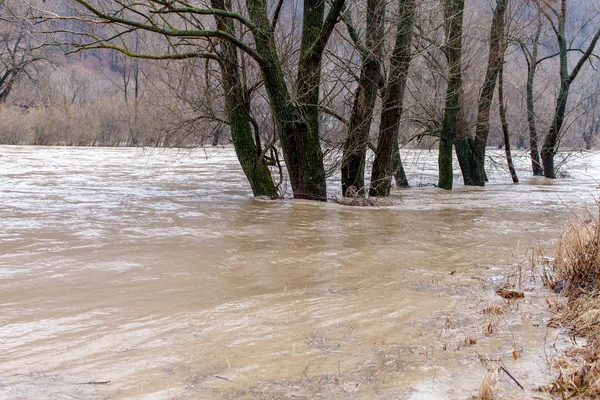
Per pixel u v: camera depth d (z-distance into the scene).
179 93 14.82
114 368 3.81
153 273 6.47
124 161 26.45
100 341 4.32
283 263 7.06
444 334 4.43
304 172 13.47
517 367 3.79
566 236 6.78
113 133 42.84
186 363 3.89
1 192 13.58
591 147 48.69
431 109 18.56
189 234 8.80
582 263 5.55
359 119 13.84
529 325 4.61
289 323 4.73
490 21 20.45
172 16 16.44
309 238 8.74
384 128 14.82
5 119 40.53
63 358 3.99
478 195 16.47
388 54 14.34
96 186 15.66
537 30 23.66
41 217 10.02
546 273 6.16
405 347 4.16
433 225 10.25
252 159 13.98
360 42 13.44
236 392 3.45
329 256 7.48
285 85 13.05
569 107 43.25
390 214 11.62
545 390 3.45
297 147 13.34
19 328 4.61
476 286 5.91
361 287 5.95
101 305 5.26
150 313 5.02
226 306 5.23
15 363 3.90
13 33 42.72
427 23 16.34
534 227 10.12
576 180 24.16
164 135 16.17
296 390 3.47
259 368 3.79
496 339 4.29
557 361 3.83
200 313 5.00
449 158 18.62
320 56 12.80
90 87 61.25
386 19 13.91
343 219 10.73
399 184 19.52
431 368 3.78
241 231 9.18
